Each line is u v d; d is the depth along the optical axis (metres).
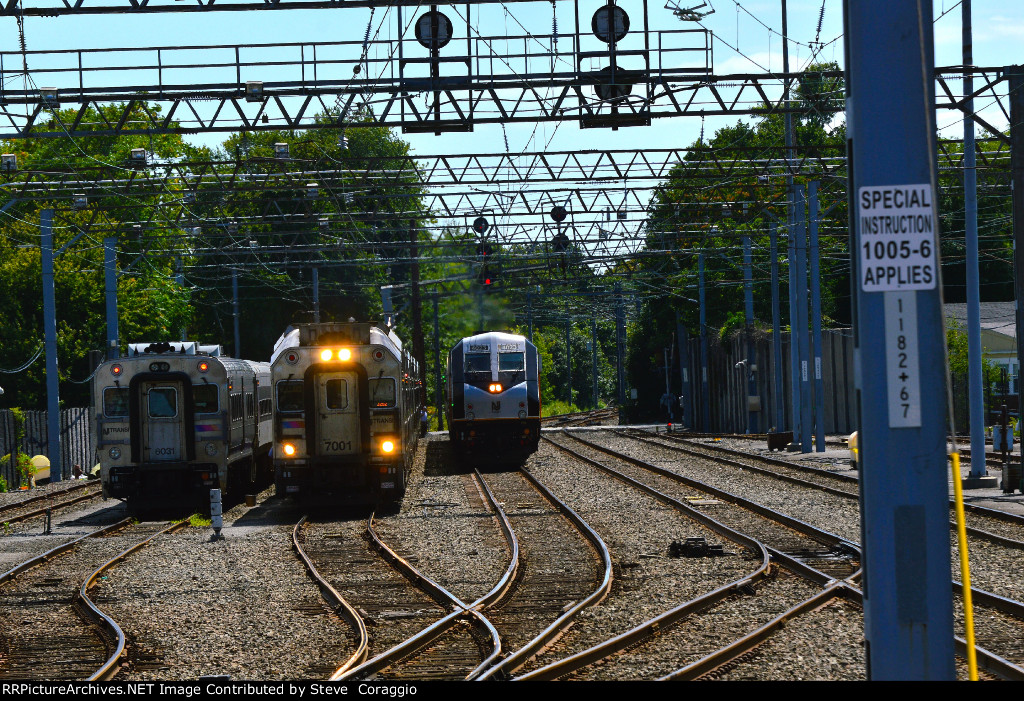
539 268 138.38
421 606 42.25
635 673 30.80
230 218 114.50
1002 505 68.62
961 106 73.81
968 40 75.44
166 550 60.56
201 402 81.25
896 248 18.09
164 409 81.31
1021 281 76.06
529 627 37.59
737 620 37.53
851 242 18.61
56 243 169.62
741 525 63.47
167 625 39.81
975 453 80.44
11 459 110.56
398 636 36.88
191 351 84.12
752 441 152.00
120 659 34.34
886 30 18.19
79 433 135.25
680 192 147.50
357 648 35.00
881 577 17.97
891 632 17.91
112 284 113.88
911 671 17.81
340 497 79.62
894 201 18.09
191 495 81.00
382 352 80.06
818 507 70.44
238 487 90.81
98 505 91.50
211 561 55.84
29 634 39.31
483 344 117.94
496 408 116.31
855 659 31.47
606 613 39.44
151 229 118.25
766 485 86.19
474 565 51.97
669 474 96.19
